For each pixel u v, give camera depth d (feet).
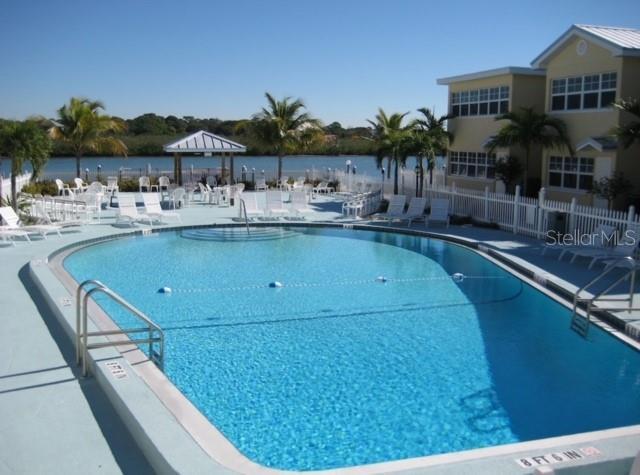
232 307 41.04
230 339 34.71
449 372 30.35
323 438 23.73
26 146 64.64
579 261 51.29
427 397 27.48
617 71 64.28
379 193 90.22
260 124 112.06
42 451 19.89
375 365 31.17
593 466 18.35
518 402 27.09
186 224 71.15
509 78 80.48
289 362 31.37
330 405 26.55
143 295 43.60
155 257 56.59
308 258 57.06
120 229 66.80
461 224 72.38
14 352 28.71
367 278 49.55
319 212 83.66
